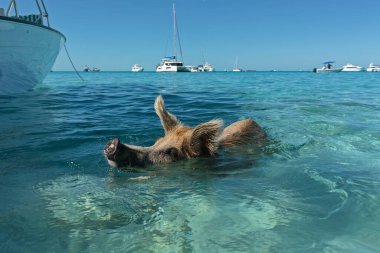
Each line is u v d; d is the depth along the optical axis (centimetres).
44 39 349
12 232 75
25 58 333
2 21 283
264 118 234
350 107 295
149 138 173
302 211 85
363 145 155
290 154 140
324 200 92
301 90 509
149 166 119
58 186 103
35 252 68
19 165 126
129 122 215
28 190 100
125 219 81
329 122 215
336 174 114
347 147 152
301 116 243
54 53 398
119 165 114
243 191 99
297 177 112
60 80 826
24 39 316
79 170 120
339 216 82
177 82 772
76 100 335
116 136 176
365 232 75
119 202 91
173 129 137
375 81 870
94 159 134
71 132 185
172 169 120
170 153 125
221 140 146
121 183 106
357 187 102
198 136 127
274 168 122
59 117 233
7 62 315
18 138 170
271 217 82
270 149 146
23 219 81
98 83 677
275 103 325
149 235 74
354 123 212
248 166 124
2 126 200
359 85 663
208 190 100
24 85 381
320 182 106
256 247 69
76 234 74
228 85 644
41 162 130
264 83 744
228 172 117
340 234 74
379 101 345
